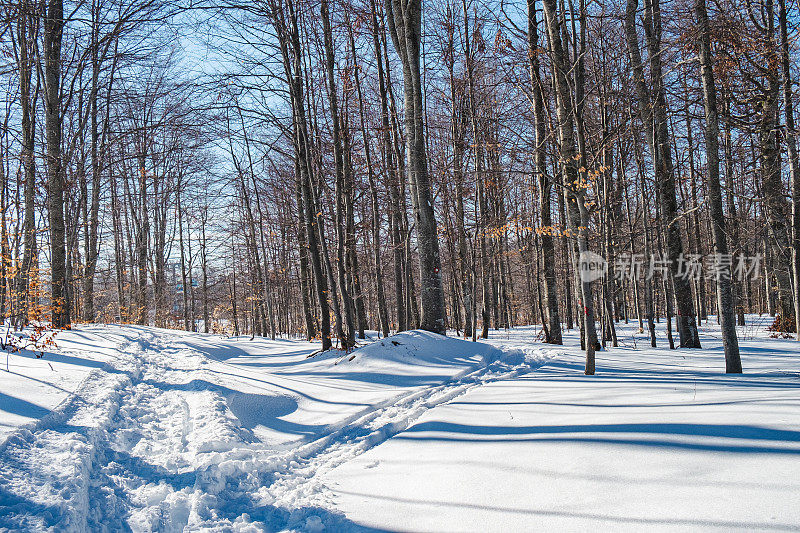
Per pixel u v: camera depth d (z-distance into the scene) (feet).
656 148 42.70
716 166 27.17
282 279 85.66
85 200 51.34
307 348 49.08
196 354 40.75
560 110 28.99
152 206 89.15
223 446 16.21
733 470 9.85
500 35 38.45
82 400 18.89
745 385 20.01
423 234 38.17
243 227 77.87
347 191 57.26
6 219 27.12
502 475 11.77
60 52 43.73
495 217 48.06
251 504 12.46
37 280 31.96
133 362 32.42
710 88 27.09
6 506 9.43
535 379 26.37
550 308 48.29
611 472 10.80
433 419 18.65
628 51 37.14
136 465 14.35
